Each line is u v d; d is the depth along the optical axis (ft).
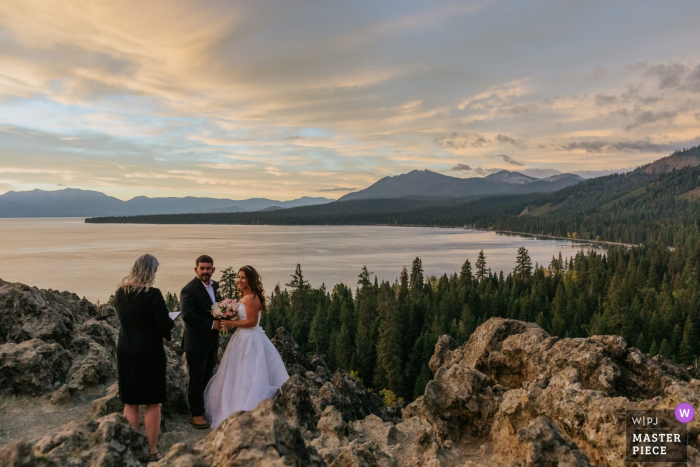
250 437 14.82
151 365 23.44
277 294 330.95
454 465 25.02
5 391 29.04
